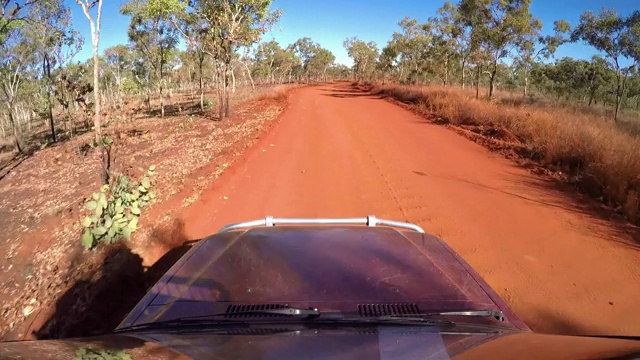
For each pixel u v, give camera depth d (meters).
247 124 19.55
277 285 2.16
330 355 1.58
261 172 10.73
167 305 2.09
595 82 40.03
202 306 2.04
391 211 7.79
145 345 1.71
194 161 12.48
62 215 10.14
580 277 5.21
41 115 32.59
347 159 11.92
